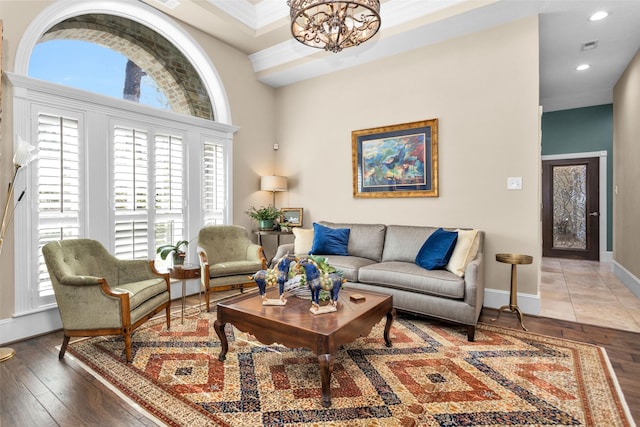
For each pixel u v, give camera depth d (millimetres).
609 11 3145
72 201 2979
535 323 2980
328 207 4680
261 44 4410
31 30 2703
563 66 4441
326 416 1671
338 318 1997
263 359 2289
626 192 4418
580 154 6285
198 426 1604
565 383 1961
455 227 3641
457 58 3609
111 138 3270
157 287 2709
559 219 6590
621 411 1696
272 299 2328
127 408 1747
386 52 3996
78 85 3506
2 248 2568
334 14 2318
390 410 1715
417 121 3865
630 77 4230
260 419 1650
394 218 4098
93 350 2428
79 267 2586
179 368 2160
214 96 4441
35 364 2223
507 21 3307
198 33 4039
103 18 3527
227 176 4465
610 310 3340
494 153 3410
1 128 2535
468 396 1835
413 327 2883
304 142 4895
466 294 2604
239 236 3975
